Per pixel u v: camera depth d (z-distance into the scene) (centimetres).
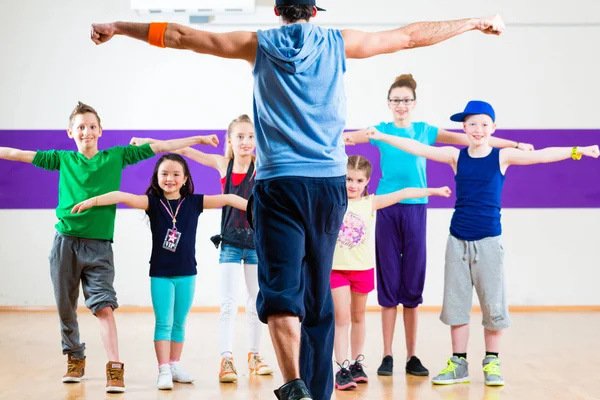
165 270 403
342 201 253
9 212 675
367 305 684
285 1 259
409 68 684
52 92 678
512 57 687
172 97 683
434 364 454
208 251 680
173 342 409
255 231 253
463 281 408
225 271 429
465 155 416
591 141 689
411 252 436
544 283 688
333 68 252
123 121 682
